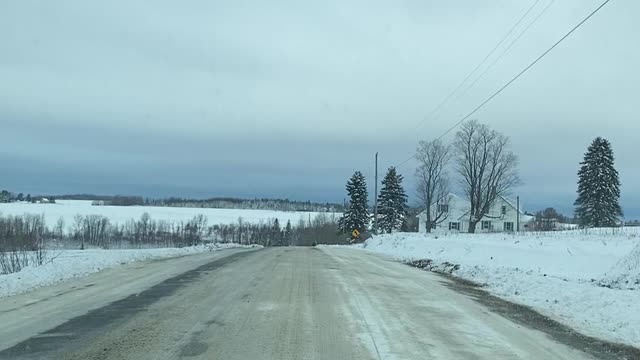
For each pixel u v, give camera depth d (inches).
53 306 435.2
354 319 392.8
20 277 580.1
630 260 585.6
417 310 441.1
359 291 544.4
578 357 304.5
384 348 309.1
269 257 1047.0
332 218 4815.5
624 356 309.9
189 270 735.7
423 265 967.6
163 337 329.1
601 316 413.4
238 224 5428.2
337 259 1041.5
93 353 290.4
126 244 3430.1
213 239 4901.6
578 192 2849.4
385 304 464.8
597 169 2765.7
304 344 315.3
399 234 1916.8
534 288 561.0
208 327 358.6
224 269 755.4
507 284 621.9
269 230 5383.9
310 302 465.4
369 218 3769.7
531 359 295.3
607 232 1275.8
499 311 452.8
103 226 3846.0
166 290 531.8
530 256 874.8
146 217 4544.8
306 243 4766.2
